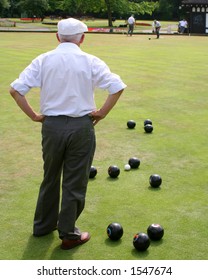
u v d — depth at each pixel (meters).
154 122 9.09
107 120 9.20
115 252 4.13
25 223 4.70
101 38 35.25
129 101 11.17
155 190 5.59
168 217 4.86
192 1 45.47
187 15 46.81
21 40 31.67
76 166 3.97
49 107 3.92
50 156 4.01
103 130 8.43
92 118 4.04
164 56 21.70
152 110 10.20
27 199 5.30
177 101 11.23
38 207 4.36
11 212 4.95
